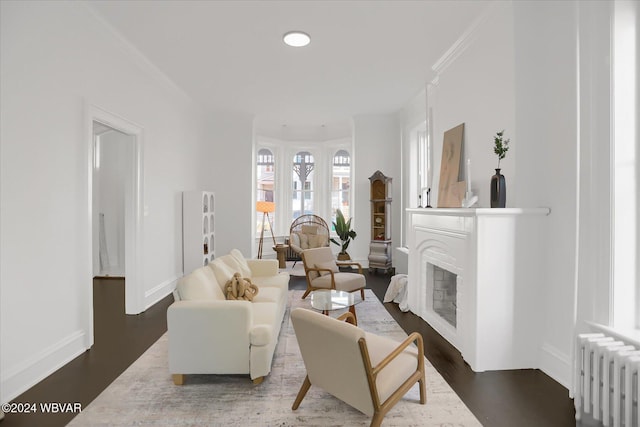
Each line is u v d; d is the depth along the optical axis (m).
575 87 2.33
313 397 2.24
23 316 2.35
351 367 1.78
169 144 4.88
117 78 3.55
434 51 3.83
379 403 1.78
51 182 2.61
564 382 2.38
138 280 4.02
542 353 2.61
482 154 3.21
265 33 3.44
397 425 1.96
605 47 2.07
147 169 4.25
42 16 2.52
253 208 6.70
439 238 3.30
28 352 2.39
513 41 2.70
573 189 2.35
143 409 2.10
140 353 2.91
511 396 2.25
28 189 2.40
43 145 2.54
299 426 1.94
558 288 2.49
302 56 3.96
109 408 2.11
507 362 2.62
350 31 3.40
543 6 2.67
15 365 2.29
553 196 2.55
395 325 3.60
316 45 3.69
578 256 2.25
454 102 3.79
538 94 2.69
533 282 2.63
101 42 3.26
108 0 2.86
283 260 6.87
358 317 3.87
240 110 6.25
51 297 2.60
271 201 7.59
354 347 1.70
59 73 2.70
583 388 1.99
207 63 4.16
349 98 5.55
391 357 1.84
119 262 6.44
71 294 2.81
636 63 2.06
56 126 2.67
